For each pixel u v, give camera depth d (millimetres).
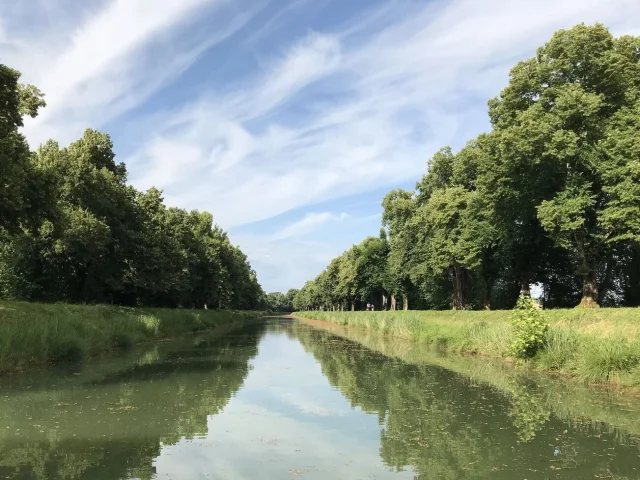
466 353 22406
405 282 58781
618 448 8164
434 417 10398
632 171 21031
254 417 10406
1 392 12414
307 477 6836
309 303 164750
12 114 19547
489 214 30750
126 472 6934
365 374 16422
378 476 6887
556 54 27688
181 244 47281
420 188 48594
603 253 27453
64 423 9555
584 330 18109
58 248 26938
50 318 19969
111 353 21438
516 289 41125
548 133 23906
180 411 10680
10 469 6984
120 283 34719
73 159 30000
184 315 39938
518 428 9438
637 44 25656
